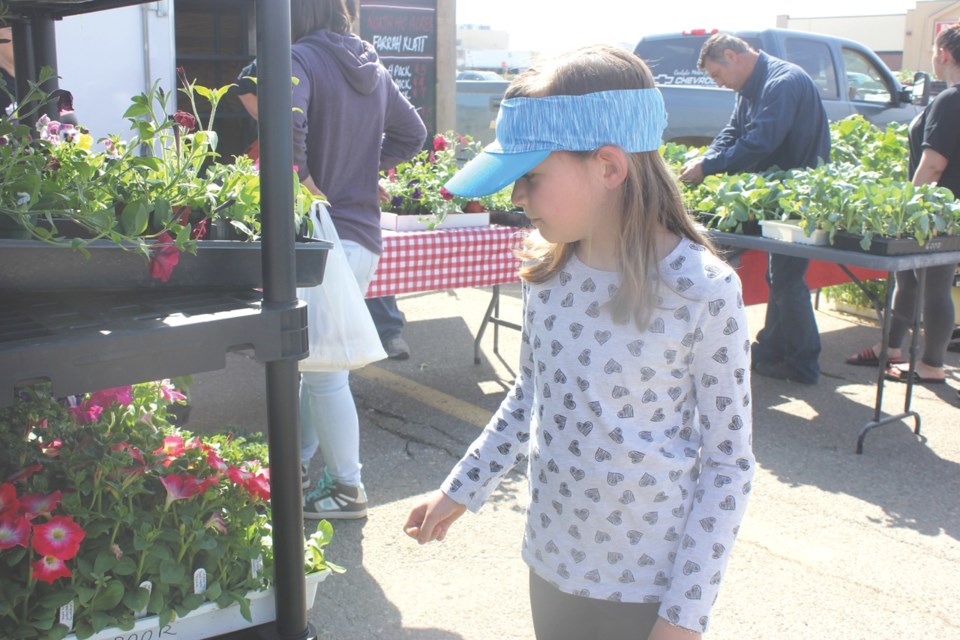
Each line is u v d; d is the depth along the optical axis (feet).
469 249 13.94
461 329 19.25
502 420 5.51
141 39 17.46
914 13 130.11
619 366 4.66
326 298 8.77
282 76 4.90
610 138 4.52
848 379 16.40
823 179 13.51
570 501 4.88
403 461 12.30
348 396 10.05
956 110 14.47
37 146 5.78
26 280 4.88
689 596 4.54
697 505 4.67
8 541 5.46
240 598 6.22
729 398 4.63
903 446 13.29
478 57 137.90
